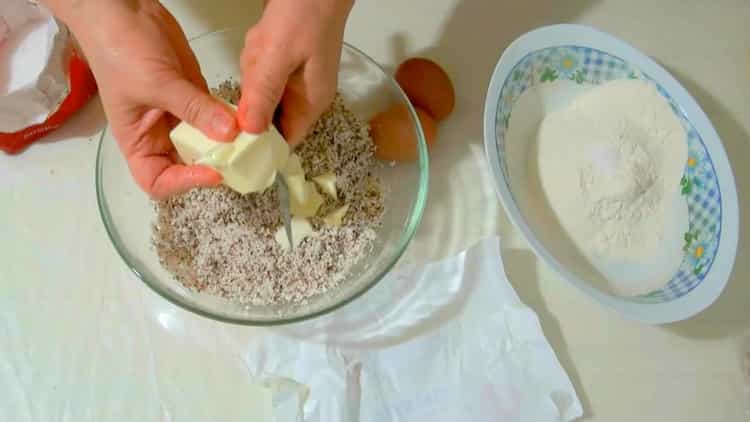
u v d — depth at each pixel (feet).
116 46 1.21
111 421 1.54
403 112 1.62
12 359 1.58
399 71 1.73
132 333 1.61
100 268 1.66
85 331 1.61
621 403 1.60
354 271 1.58
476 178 1.78
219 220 1.58
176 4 1.89
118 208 1.59
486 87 1.85
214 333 1.62
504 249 1.71
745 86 1.91
